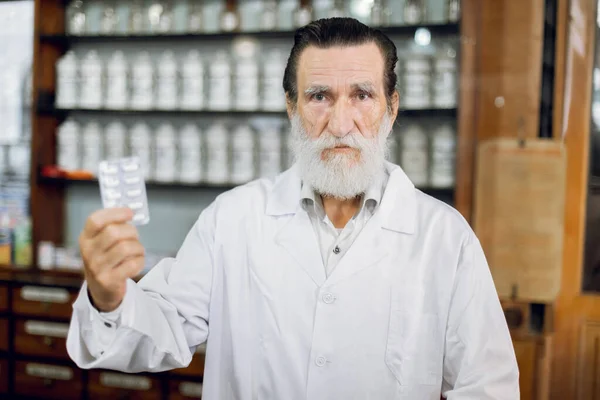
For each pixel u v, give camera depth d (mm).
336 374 1180
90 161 3041
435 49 2633
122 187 991
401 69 2627
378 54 1188
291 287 1223
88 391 2822
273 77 2822
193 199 3111
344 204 1293
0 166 3168
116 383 2783
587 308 2350
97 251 915
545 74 2395
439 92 2574
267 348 1215
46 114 3102
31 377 2896
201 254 1314
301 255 1235
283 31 2811
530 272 2398
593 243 2361
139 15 3035
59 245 3229
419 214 1299
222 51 3045
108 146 3021
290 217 1282
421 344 1204
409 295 1213
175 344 1137
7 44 3191
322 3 2791
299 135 1218
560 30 2352
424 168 2604
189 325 1271
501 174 2426
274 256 1256
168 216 3145
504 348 1188
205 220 1352
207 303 1308
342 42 1160
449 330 1208
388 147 1347
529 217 2396
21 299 2898
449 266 1225
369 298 1203
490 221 2439
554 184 2369
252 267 1265
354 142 1162
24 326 2896
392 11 2688
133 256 926
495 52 2432
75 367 2838
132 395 2764
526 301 2402
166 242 3148
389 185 1307
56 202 3201
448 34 2611
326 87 1159
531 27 2381
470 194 2496
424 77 2600
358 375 1182
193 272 1298
